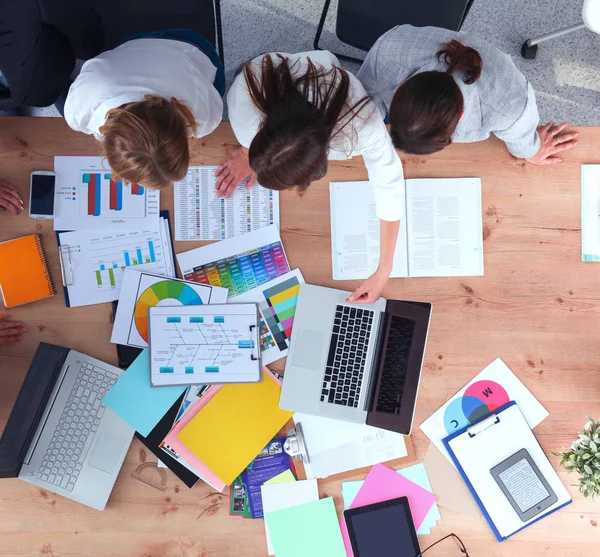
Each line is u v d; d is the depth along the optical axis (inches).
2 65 51.3
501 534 56.0
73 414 56.4
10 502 55.8
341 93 39.6
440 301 58.0
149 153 39.4
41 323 57.0
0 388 56.7
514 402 57.2
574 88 81.0
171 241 57.9
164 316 56.8
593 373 57.6
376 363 57.2
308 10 81.0
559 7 81.4
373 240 58.2
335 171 58.0
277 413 56.7
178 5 60.3
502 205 58.0
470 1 61.9
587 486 51.0
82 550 55.8
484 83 47.1
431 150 43.7
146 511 56.0
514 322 57.9
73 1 52.6
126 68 44.8
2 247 56.2
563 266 58.1
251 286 57.8
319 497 56.7
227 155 57.6
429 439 57.3
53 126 56.5
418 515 56.6
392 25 62.6
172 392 56.7
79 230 56.9
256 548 56.2
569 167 57.9
